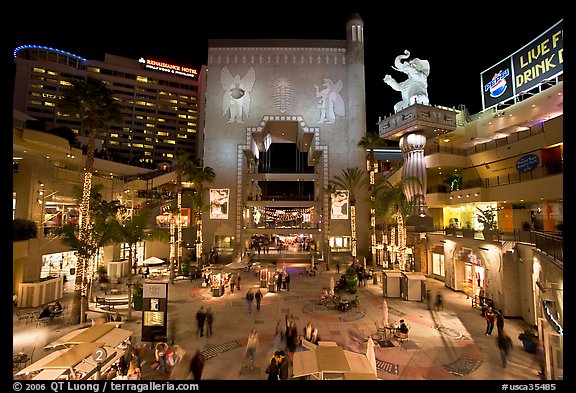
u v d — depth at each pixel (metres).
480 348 15.34
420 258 34.28
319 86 49.75
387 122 38.25
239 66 49.88
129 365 12.69
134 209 42.94
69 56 100.50
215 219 47.41
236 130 49.03
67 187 32.75
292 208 65.56
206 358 14.32
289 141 64.50
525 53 29.67
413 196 35.12
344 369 9.31
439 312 21.41
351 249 44.78
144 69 114.94
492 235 21.62
